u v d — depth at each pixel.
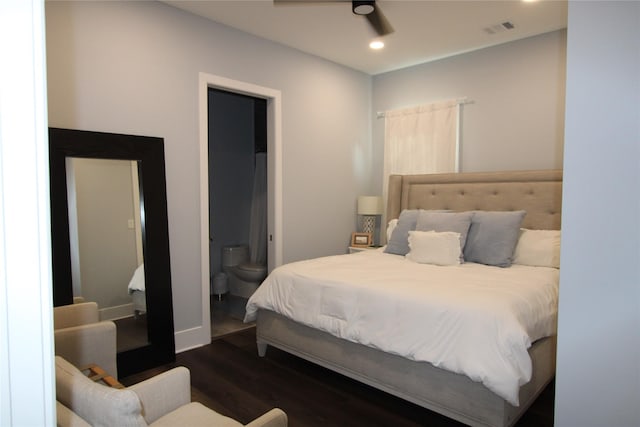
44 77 0.57
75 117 2.83
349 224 5.00
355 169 5.02
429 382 2.30
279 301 3.06
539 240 3.37
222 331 4.02
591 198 0.76
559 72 3.76
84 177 2.89
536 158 3.92
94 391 1.17
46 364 0.58
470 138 4.36
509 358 1.97
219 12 3.43
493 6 3.27
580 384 0.79
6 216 0.54
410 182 4.62
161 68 3.26
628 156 0.72
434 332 2.21
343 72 4.80
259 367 3.16
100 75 2.94
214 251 5.45
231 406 2.58
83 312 2.41
